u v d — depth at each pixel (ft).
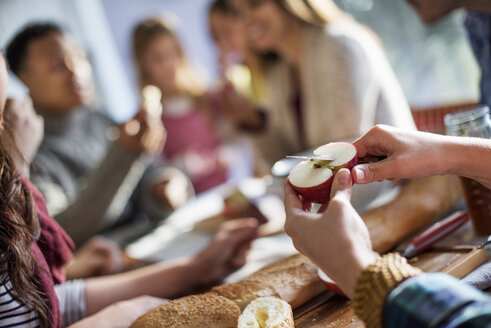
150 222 5.61
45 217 2.53
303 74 4.94
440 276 1.36
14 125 3.40
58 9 11.09
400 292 1.32
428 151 1.82
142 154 5.06
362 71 4.46
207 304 1.97
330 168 1.81
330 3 5.11
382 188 3.26
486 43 3.99
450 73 8.95
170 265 3.19
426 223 3.01
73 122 6.24
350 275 1.42
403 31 9.14
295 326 2.09
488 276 2.05
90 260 3.99
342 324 1.99
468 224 2.79
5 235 2.02
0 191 2.08
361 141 1.93
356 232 1.48
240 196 4.38
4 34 10.32
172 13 11.78
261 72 6.04
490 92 4.07
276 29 4.96
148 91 5.11
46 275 2.20
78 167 6.14
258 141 6.61
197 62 11.90
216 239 3.30
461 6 3.54
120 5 11.67
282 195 4.62
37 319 2.06
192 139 8.72
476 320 1.16
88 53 11.41
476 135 2.52
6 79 2.09
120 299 2.95
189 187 6.68
